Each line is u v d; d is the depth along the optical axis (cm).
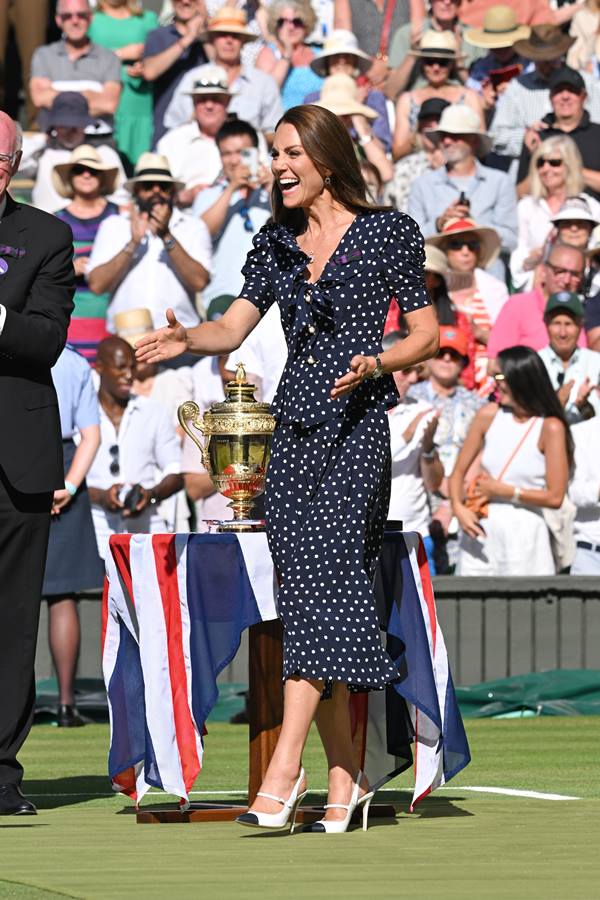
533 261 4284
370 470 1666
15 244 1880
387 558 1770
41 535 1889
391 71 4803
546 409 3534
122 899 1176
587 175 4456
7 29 5184
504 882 1265
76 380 3169
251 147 4375
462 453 3600
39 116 4769
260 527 1802
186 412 1889
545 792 2058
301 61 4819
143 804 1914
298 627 1636
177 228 4256
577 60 4888
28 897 1198
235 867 1366
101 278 4203
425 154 4469
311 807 1784
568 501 3647
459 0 4809
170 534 1745
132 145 4869
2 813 1833
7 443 1853
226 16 4688
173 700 1738
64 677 3256
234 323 1750
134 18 4919
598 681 3525
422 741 1788
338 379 1595
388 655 1731
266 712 1758
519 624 3669
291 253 1733
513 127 4666
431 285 3806
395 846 1508
